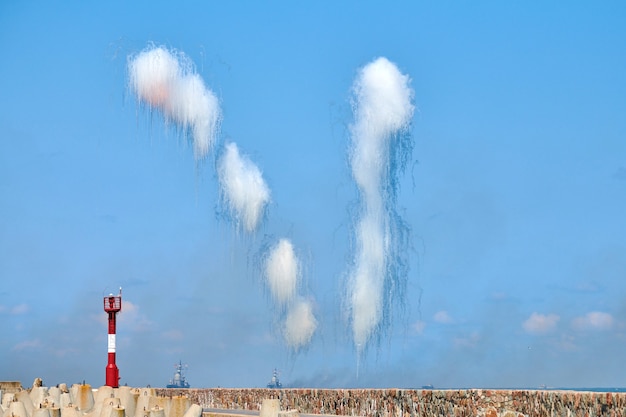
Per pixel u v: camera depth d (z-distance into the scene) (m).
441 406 64.94
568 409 54.88
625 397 51.06
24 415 74.94
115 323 96.00
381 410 71.25
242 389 90.56
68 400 87.38
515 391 59.34
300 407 81.00
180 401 74.81
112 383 95.19
